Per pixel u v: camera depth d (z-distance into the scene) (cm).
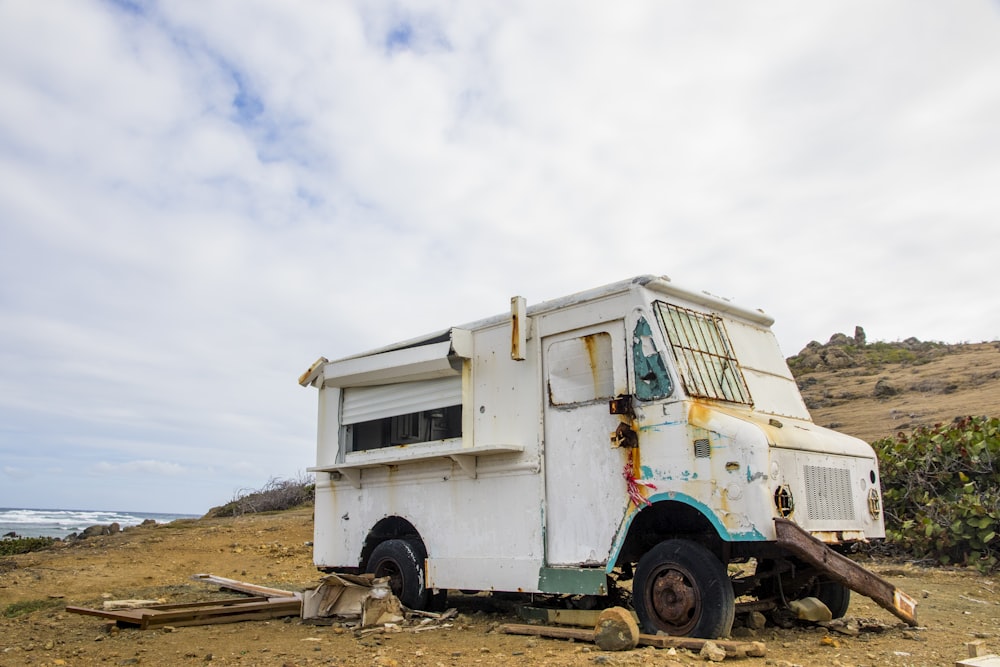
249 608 799
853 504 681
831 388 2602
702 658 549
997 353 2684
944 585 964
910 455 1230
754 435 597
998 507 1055
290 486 2428
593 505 693
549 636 663
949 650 591
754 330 797
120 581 1112
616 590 771
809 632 678
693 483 624
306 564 1317
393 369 880
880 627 693
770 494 588
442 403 851
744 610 671
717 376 698
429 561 823
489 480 782
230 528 1767
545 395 750
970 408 1908
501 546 758
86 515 11338
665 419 651
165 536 1683
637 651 573
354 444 959
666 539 681
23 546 1836
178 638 706
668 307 697
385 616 762
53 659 630
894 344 3459
